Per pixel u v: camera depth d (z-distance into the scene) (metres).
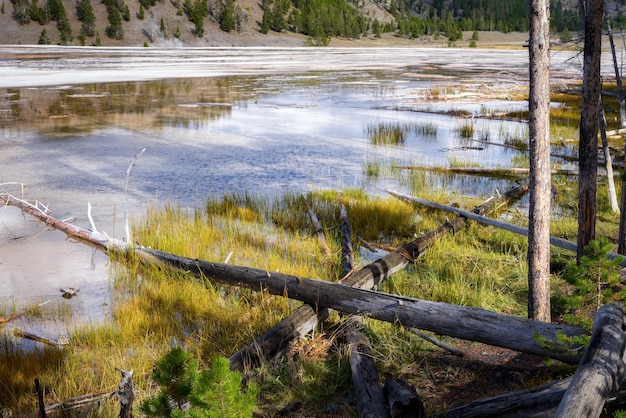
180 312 6.85
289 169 15.29
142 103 30.33
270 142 19.38
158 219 10.41
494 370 5.29
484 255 8.59
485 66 68.38
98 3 166.25
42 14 151.38
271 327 6.16
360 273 7.23
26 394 5.01
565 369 4.66
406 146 18.89
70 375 5.22
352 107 29.39
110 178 14.05
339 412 4.78
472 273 7.77
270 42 170.38
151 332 6.26
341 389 5.11
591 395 3.27
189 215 11.02
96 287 7.73
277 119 24.89
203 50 129.38
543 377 5.01
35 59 75.69
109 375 5.26
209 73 54.09
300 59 86.69
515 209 11.59
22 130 21.38
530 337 4.93
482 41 199.38
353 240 9.63
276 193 12.77
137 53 104.56
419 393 5.00
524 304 6.93
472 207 11.50
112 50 119.62
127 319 6.37
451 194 12.78
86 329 6.36
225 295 7.24
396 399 4.18
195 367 3.36
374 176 14.54
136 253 8.39
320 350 5.62
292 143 19.23
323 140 19.84
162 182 13.77
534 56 5.57
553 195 12.20
